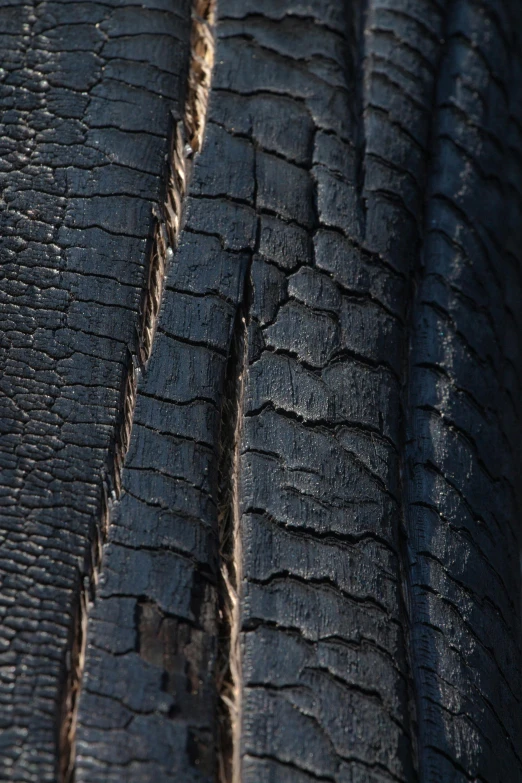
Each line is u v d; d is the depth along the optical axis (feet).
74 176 4.96
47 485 4.73
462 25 5.38
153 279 4.91
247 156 5.03
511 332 5.19
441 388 5.00
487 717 4.80
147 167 4.98
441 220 5.15
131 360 4.84
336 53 5.19
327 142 5.09
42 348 4.83
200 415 4.82
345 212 5.04
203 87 5.10
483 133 5.28
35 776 4.56
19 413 4.78
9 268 4.88
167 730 4.62
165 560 4.71
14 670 4.62
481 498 4.97
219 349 4.87
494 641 4.87
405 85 5.23
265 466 4.81
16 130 4.99
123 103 5.03
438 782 4.70
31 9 5.12
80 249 4.90
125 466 4.76
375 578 4.79
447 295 5.08
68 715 4.61
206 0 5.21
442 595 4.84
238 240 4.96
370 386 4.93
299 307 4.94
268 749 4.63
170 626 4.68
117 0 5.15
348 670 4.71
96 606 4.67
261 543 4.76
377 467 4.88
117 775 4.58
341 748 4.66
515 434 5.11
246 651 4.69
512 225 5.29
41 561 4.68
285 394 4.87
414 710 4.75
